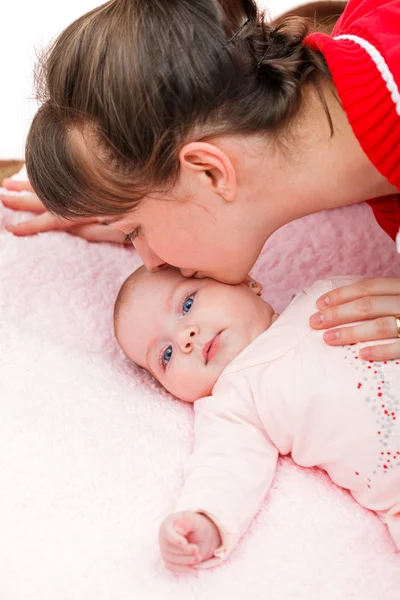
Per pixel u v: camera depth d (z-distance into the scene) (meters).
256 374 1.06
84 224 1.34
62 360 1.15
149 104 0.83
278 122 0.88
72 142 0.88
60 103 0.88
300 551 0.93
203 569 0.90
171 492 0.99
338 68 0.84
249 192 0.92
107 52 0.84
